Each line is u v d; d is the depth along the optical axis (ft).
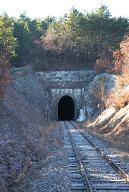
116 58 190.49
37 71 229.66
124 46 167.32
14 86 159.43
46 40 264.52
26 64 245.86
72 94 216.33
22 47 255.70
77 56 258.57
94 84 205.05
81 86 215.92
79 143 96.37
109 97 156.25
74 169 58.85
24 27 289.12
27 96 174.91
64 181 49.62
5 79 99.45
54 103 215.92
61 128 149.69
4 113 96.78
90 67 236.22
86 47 259.19
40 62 246.88
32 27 356.18
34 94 191.52
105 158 68.33
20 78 183.62
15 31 258.16
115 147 86.79
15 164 56.59
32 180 51.01
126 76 147.95
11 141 68.80
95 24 263.90
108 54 250.37
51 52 260.21
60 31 274.57
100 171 56.44
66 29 272.51
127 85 145.07
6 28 190.29
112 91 169.17
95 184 47.09
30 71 217.36
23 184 48.16
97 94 198.29
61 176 53.06
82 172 53.78
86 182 47.06
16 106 126.93
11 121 93.61
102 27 263.29
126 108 120.78
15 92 152.87
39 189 45.75
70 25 272.31
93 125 152.05
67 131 134.21
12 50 185.88
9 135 75.51
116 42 256.52
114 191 43.32
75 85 216.95
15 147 67.31
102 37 260.62
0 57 105.19
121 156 72.13
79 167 59.88
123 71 161.38
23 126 101.14
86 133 125.49
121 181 49.08
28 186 47.29
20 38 258.16
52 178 51.90
